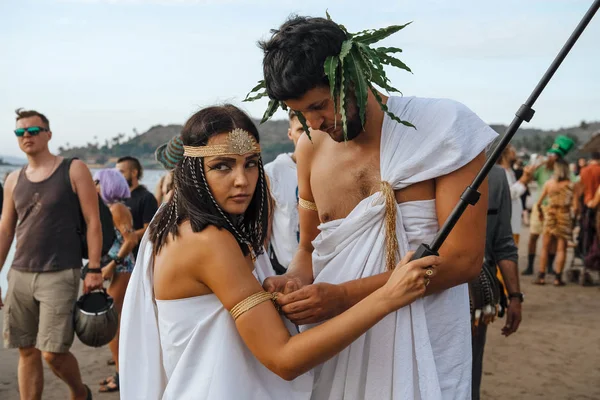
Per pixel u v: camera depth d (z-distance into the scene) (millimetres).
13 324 4441
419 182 2131
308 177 2467
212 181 1983
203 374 1957
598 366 5684
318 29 1972
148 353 2096
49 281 4352
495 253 3562
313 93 1989
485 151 2146
